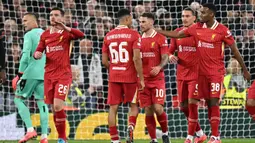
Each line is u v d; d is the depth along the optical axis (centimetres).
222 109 3912
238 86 3950
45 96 3084
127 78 2938
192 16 3244
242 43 4281
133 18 4403
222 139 3831
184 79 3281
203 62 3075
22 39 4203
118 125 3841
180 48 3288
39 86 3247
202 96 3108
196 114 3197
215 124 3055
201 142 3388
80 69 4078
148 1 4494
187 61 3262
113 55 2955
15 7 4331
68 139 3800
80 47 4125
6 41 4159
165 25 4353
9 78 4028
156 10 4447
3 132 3772
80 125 3838
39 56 3058
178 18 4416
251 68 4231
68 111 3847
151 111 3219
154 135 3250
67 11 4381
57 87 3030
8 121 3800
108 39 2962
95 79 4069
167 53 3164
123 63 2941
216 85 3055
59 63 3034
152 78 3175
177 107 3916
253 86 3114
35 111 3853
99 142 3631
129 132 3028
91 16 4359
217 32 3047
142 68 3130
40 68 3241
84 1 4462
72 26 4322
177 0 4506
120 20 2962
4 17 4362
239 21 4341
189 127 3203
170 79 4022
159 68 3120
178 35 3139
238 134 3903
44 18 4334
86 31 4303
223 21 4362
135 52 2903
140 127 3834
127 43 2920
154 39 3167
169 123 3894
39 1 4378
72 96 3950
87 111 3869
